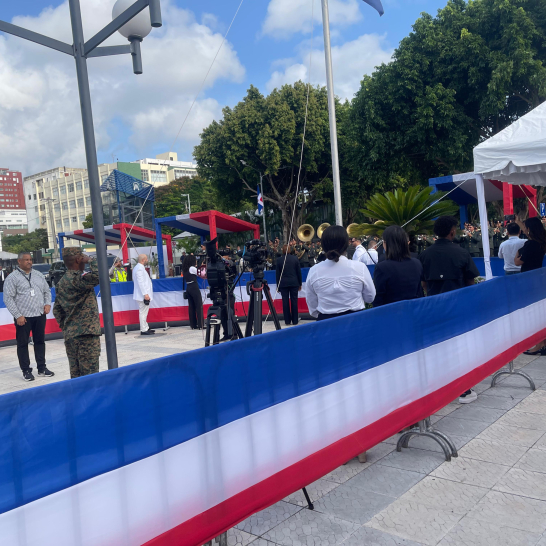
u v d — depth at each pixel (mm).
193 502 2008
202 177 31297
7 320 10266
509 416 3934
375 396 3002
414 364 3336
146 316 10070
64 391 1614
